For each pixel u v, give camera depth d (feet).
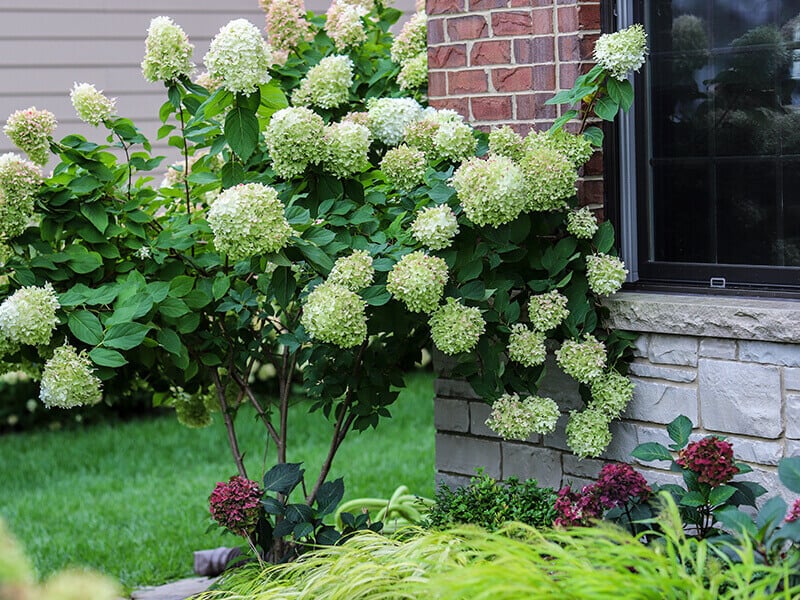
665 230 11.84
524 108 12.27
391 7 15.79
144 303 11.30
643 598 7.25
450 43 12.90
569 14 11.79
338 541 11.01
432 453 22.04
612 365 11.53
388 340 12.28
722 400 10.89
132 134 12.41
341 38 13.80
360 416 12.08
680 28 11.51
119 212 12.30
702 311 10.85
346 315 10.47
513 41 12.28
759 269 11.12
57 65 23.90
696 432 11.14
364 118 12.00
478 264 11.27
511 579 7.29
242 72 11.08
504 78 12.41
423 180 11.70
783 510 8.35
